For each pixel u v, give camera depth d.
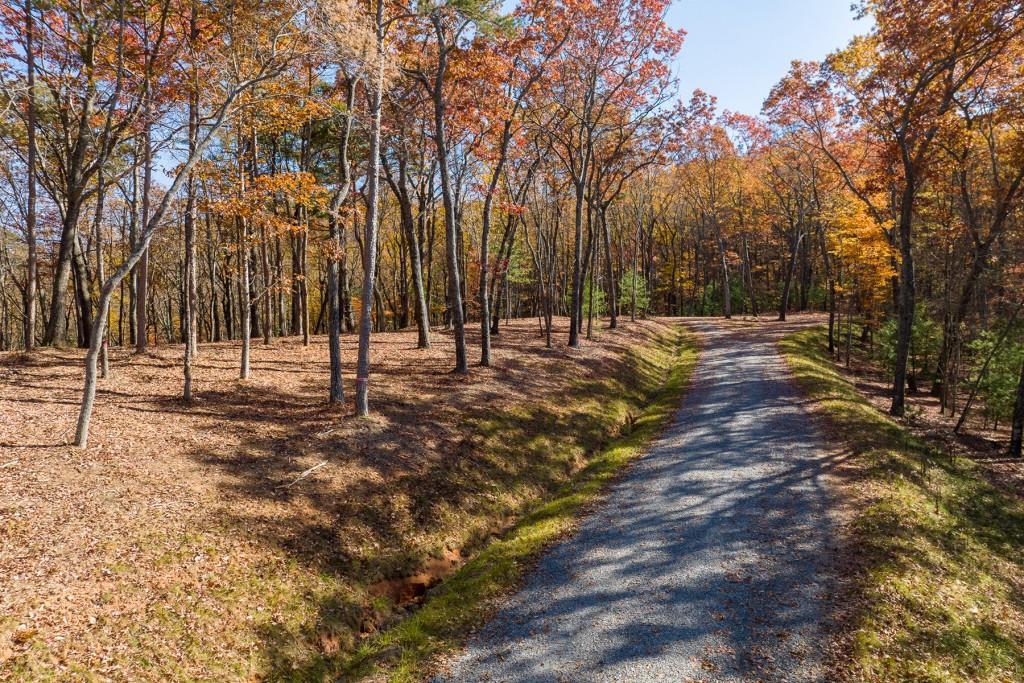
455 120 22.55
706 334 41.28
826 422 17.73
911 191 20.83
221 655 7.39
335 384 15.83
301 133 27.59
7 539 7.91
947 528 11.20
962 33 17.89
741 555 9.92
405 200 24.88
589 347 28.59
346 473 12.30
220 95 14.70
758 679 6.77
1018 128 21.09
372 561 10.29
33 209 19.67
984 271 22.94
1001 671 7.16
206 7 13.71
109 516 8.93
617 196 37.09
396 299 52.25
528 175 27.92
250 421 14.02
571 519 12.24
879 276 29.36
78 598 7.29
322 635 8.46
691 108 27.03
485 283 21.84
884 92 20.98
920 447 16.48
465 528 12.21
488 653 7.79
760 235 58.75
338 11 12.85
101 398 14.24
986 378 20.56
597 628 8.09
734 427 18.09
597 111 28.66
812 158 35.47
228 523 9.62
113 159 19.78
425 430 15.16
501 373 21.05
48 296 41.59
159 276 40.66
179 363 19.36
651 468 15.07
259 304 32.66
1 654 6.21
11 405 12.85
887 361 29.44
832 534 10.46
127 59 14.62
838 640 7.43
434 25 18.31
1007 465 16.59
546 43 22.11
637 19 24.53
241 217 15.47
